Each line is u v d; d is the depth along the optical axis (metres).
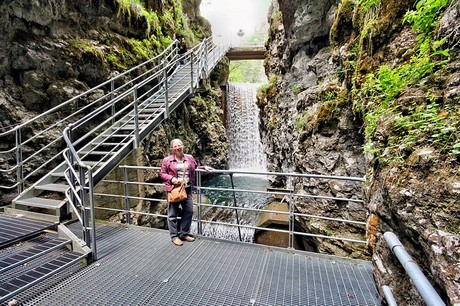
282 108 8.96
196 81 9.30
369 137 2.97
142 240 3.93
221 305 2.49
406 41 3.36
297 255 3.46
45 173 5.99
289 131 8.17
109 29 7.82
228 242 3.83
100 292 2.67
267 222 7.85
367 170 3.12
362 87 3.83
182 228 3.85
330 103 5.49
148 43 9.32
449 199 1.46
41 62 5.88
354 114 4.70
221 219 9.53
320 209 5.62
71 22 6.65
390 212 1.95
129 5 8.46
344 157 5.19
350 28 5.35
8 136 5.46
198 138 14.62
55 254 3.33
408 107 2.38
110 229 4.35
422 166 1.74
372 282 2.86
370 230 2.53
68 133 3.96
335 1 6.48
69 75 6.41
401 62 3.18
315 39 7.16
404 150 1.99
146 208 7.91
